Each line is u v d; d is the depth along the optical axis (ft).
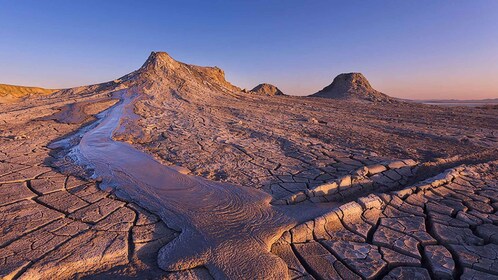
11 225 10.85
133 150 22.44
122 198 13.50
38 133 30.07
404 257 9.23
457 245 9.82
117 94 60.64
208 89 75.61
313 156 20.97
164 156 21.07
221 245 9.69
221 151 22.40
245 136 28.53
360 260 9.11
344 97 96.63
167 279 8.20
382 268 8.79
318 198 13.83
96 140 25.94
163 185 15.11
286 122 38.34
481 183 15.30
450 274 8.41
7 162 19.13
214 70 112.16
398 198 13.28
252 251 9.39
